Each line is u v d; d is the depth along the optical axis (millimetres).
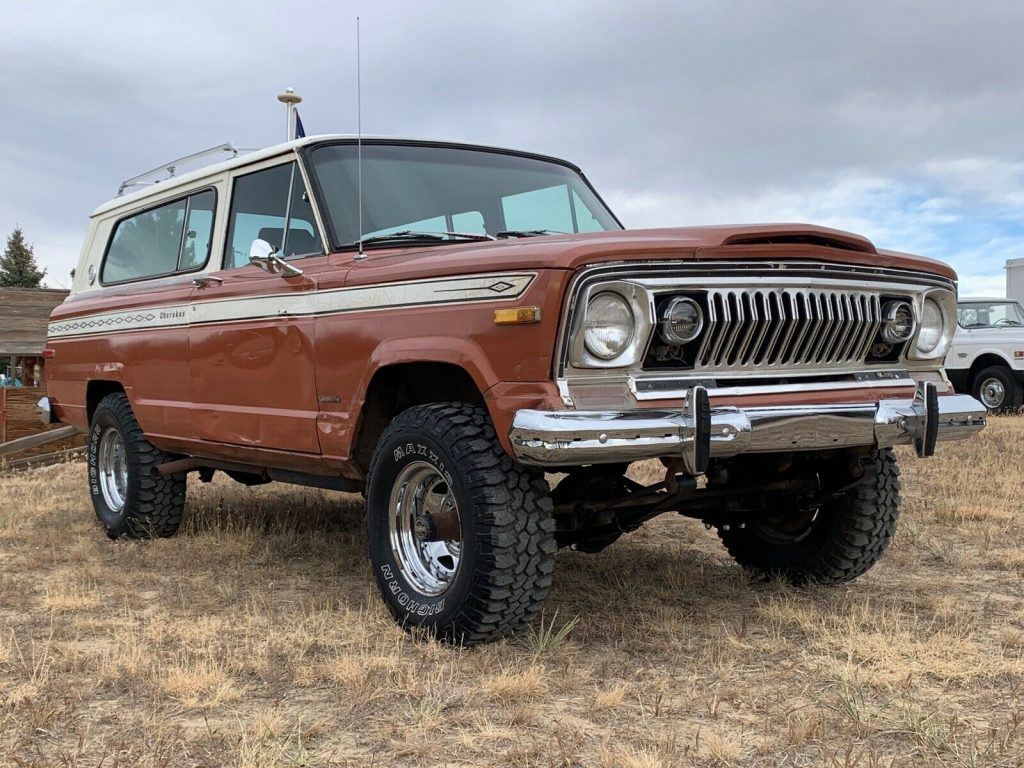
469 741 2840
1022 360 15023
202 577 4988
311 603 4352
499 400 3395
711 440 3365
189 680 3293
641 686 3322
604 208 5520
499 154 5281
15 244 56750
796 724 2955
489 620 3572
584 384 3357
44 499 7688
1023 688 3320
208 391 5168
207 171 5551
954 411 4082
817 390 3764
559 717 3049
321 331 4312
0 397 10961
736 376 3635
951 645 3717
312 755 2770
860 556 4551
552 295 3287
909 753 2783
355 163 4730
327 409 4309
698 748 2809
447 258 3730
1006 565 5258
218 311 5062
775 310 3633
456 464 3605
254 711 3111
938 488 7855
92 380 6434
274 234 4871
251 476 5957
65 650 3725
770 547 4891
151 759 2736
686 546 5820
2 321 14000
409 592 3896
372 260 4176
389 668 3447
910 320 4059
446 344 3629
